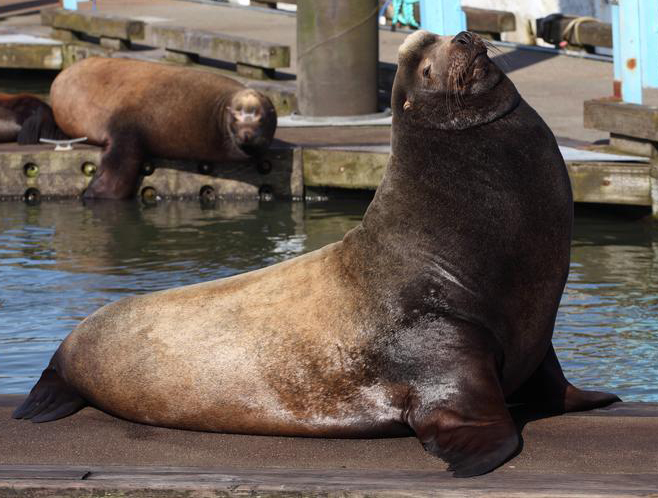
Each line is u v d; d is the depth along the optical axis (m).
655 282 10.90
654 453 5.59
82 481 5.43
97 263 12.11
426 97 5.99
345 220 14.34
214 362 6.18
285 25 27.92
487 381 5.74
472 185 5.89
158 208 15.52
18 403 6.84
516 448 5.51
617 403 6.52
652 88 15.56
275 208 15.35
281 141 16.59
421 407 5.82
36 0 35.25
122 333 6.48
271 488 5.26
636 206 14.14
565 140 15.61
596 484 5.14
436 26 19.53
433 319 5.86
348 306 6.04
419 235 5.96
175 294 6.53
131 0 34.56
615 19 14.69
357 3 17.70
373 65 18.11
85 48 25.47
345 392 6.01
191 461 5.79
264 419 6.13
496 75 5.94
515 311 5.92
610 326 9.41
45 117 17.48
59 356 6.82
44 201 16.17
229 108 15.56
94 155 16.42
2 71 27.62
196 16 30.14
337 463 5.70
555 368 6.45
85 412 6.65
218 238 13.32
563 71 21.38
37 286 11.14
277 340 6.11
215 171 16.22
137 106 16.38
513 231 5.85
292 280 6.28
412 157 6.05
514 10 25.67
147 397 6.33
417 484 5.23
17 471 5.59
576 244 12.75
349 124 17.92
